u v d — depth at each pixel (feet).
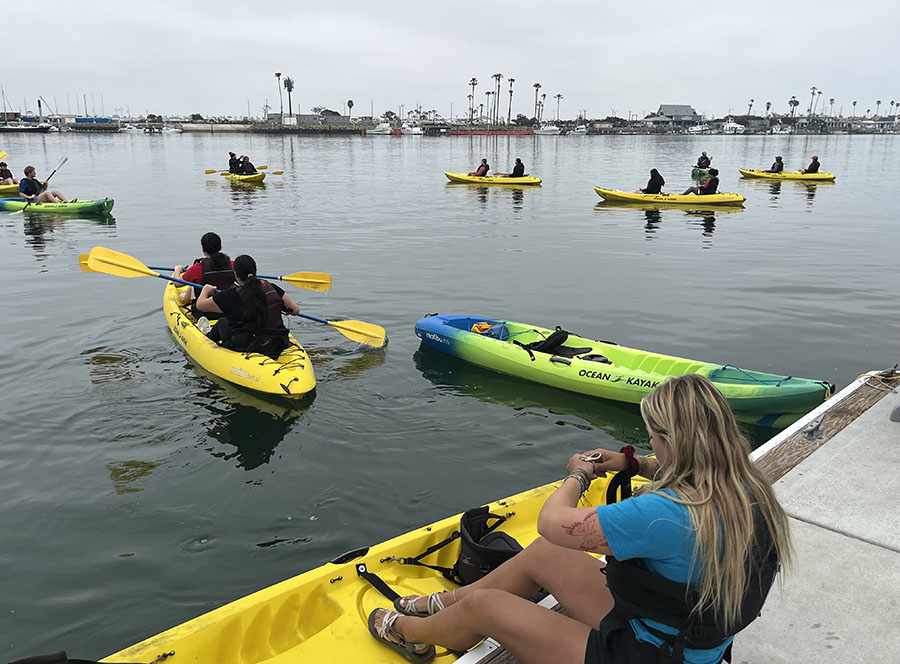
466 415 21.01
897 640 8.49
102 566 13.64
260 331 22.86
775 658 8.26
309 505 15.88
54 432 19.01
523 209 66.59
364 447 18.71
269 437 19.10
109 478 16.81
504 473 17.53
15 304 31.17
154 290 33.88
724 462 5.73
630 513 5.80
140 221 56.24
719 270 40.32
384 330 27.02
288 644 9.46
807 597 9.23
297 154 165.17
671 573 5.79
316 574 10.02
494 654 8.18
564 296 34.24
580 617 7.52
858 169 127.44
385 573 10.48
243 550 14.21
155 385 22.29
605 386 22.40
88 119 422.41
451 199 74.08
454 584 10.75
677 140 324.60
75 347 25.57
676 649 5.83
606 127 451.94
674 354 26.16
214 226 54.08
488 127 395.75
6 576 13.28
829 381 23.47
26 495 16.01
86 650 11.48
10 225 53.62
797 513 11.02
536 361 23.84
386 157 154.61
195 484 16.65
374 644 9.03
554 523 6.21
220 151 173.27
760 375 21.47
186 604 12.60
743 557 5.57
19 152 156.76
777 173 100.83
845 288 35.91
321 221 57.36
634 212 65.26
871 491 11.54
